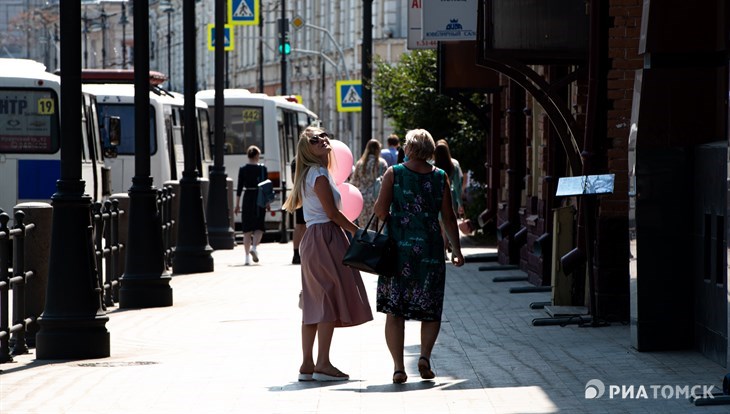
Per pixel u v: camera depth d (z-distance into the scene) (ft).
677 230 82.79
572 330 97.71
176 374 82.17
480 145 228.84
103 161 207.21
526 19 103.35
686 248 82.84
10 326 102.78
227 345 97.81
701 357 80.69
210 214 220.84
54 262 92.43
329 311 77.66
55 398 73.41
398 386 74.69
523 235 151.94
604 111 100.94
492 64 106.42
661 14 80.79
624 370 76.95
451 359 84.58
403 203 75.87
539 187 138.21
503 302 120.47
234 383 77.71
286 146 287.69
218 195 220.64
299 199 79.46
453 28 149.28
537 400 67.97
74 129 91.35
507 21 103.30
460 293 129.80
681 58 81.66
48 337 91.81
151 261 128.88
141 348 98.02
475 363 82.48
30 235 101.81
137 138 128.77
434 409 66.39
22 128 179.01
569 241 107.96
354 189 89.51
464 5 149.28
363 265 74.84
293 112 298.97
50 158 179.11
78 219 92.53
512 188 158.10
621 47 100.37
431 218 75.97
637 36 100.32
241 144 272.92
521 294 128.06
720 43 80.12
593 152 100.89
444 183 76.43
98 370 85.40
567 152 106.01
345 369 82.33
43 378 81.92
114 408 69.56
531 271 138.41
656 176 82.53
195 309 125.59
